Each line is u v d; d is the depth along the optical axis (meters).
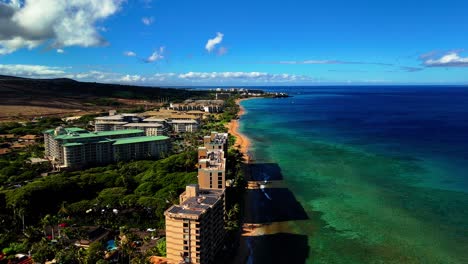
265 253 151.88
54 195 194.50
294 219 183.88
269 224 178.25
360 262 145.00
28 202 179.00
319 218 184.88
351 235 166.88
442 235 165.62
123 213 183.25
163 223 170.88
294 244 159.12
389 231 170.12
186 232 129.62
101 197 189.50
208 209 135.50
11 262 138.25
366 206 199.50
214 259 143.62
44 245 139.38
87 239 153.12
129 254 137.38
